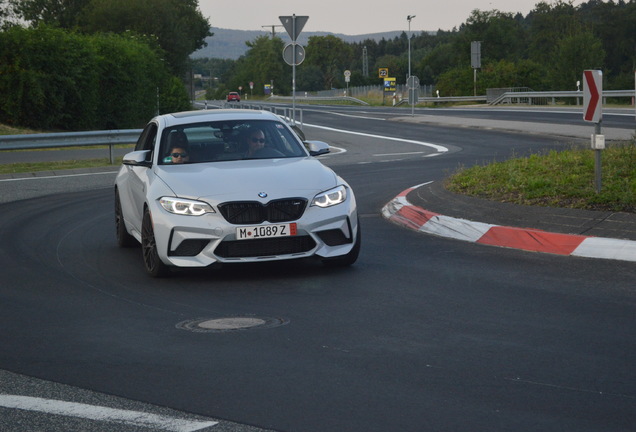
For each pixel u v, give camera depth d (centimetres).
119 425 379
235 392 423
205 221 711
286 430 365
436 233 957
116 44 3653
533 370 445
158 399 416
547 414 376
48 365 486
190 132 839
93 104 3500
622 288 641
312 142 861
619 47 11512
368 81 15888
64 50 3331
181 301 655
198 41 9006
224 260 711
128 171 900
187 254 720
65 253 909
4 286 736
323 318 582
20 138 2086
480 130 3266
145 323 584
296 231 717
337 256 737
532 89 7419
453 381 430
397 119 4353
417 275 727
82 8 7231
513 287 663
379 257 823
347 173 1784
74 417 392
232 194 719
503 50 10950
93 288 718
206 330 557
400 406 393
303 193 729
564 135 2720
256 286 704
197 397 416
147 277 762
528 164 1217
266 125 860
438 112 5119
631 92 4362
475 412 381
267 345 513
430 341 512
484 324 551
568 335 515
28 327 584
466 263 773
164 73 4522
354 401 403
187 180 747
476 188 1095
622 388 410
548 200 955
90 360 493
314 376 446
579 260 761
